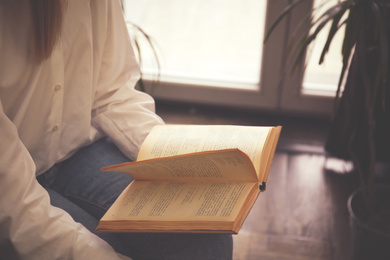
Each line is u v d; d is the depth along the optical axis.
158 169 0.76
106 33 0.98
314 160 2.04
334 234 1.61
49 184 0.97
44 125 0.90
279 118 2.39
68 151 0.99
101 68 1.01
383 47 1.19
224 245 0.88
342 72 1.28
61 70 0.86
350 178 1.91
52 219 0.73
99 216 0.91
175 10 3.45
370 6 1.23
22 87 0.83
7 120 0.73
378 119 1.81
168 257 0.85
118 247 0.86
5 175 0.70
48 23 0.77
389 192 1.58
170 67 2.68
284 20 2.13
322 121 2.35
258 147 0.77
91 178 0.96
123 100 1.03
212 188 0.72
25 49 0.80
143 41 2.91
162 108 2.50
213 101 2.46
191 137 0.85
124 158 1.03
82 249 0.73
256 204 1.76
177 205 0.71
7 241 0.71
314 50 2.35
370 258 1.41
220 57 2.82
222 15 3.38
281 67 2.25
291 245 1.56
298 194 1.81
